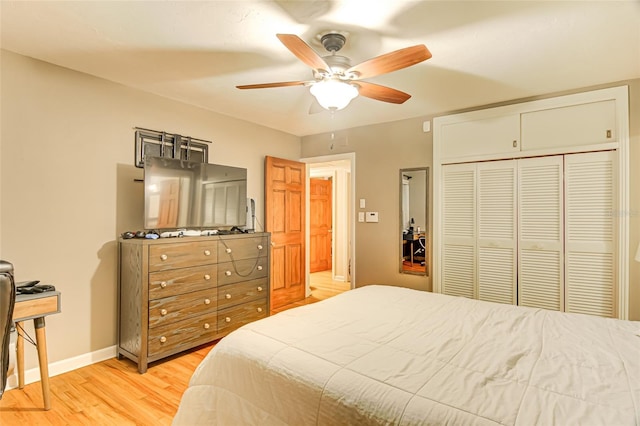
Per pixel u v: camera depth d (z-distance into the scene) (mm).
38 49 2244
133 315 2609
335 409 1103
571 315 1901
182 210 2996
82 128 2629
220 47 2195
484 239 3311
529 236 3080
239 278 3266
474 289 3367
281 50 2232
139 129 2967
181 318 2760
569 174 2895
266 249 3562
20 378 2244
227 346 1519
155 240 2596
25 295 1963
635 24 1882
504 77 2645
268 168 4207
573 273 2879
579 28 1932
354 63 2410
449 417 953
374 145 4086
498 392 1061
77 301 2604
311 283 5961
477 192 3352
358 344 1446
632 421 902
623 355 1343
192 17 1851
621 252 2660
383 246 3979
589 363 1269
